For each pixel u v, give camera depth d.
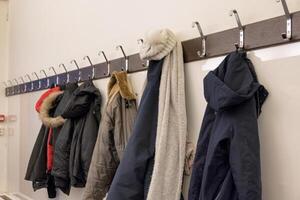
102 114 2.10
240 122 1.21
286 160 1.24
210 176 1.24
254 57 1.34
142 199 1.52
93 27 2.38
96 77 2.29
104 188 1.87
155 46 1.56
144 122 1.57
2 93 4.04
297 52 1.21
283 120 1.25
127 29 2.05
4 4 4.11
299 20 1.18
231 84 1.26
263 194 1.30
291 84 1.23
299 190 1.20
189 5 1.65
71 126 2.26
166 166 1.49
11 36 3.98
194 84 1.60
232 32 1.41
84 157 2.09
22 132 3.55
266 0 1.31
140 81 1.93
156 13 1.84
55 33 2.91
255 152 1.20
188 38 1.65
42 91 3.09
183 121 1.54
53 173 2.27
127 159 1.53
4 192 3.74
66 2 2.74
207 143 1.34
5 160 3.97
